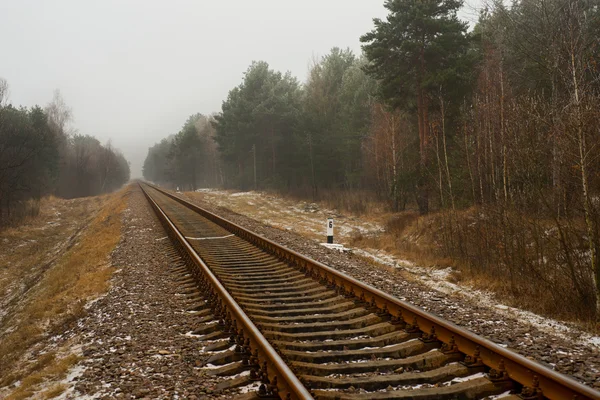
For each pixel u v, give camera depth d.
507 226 12.41
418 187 23.09
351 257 14.19
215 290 8.14
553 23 14.41
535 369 4.26
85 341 6.83
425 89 24.02
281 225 25.77
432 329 5.73
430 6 24.06
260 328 5.96
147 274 11.02
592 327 7.64
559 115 10.80
